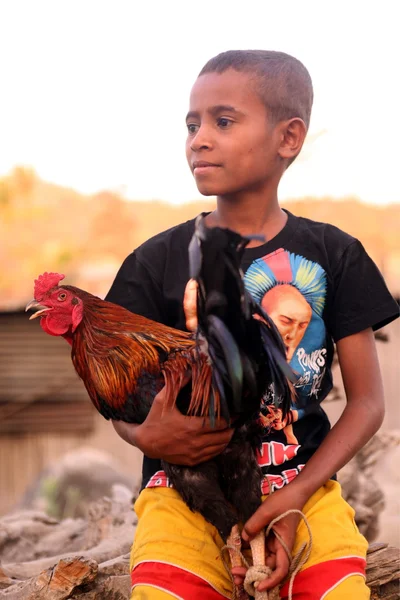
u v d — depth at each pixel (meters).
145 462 3.76
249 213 3.72
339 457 3.47
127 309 3.78
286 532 3.29
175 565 3.33
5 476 15.67
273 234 3.75
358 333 3.70
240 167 3.58
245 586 3.21
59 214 46.47
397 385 11.44
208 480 3.29
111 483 11.44
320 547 3.38
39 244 42.53
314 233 3.79
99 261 42.12
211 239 3.02
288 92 3.69
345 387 3.75
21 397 15.77
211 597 3.36
